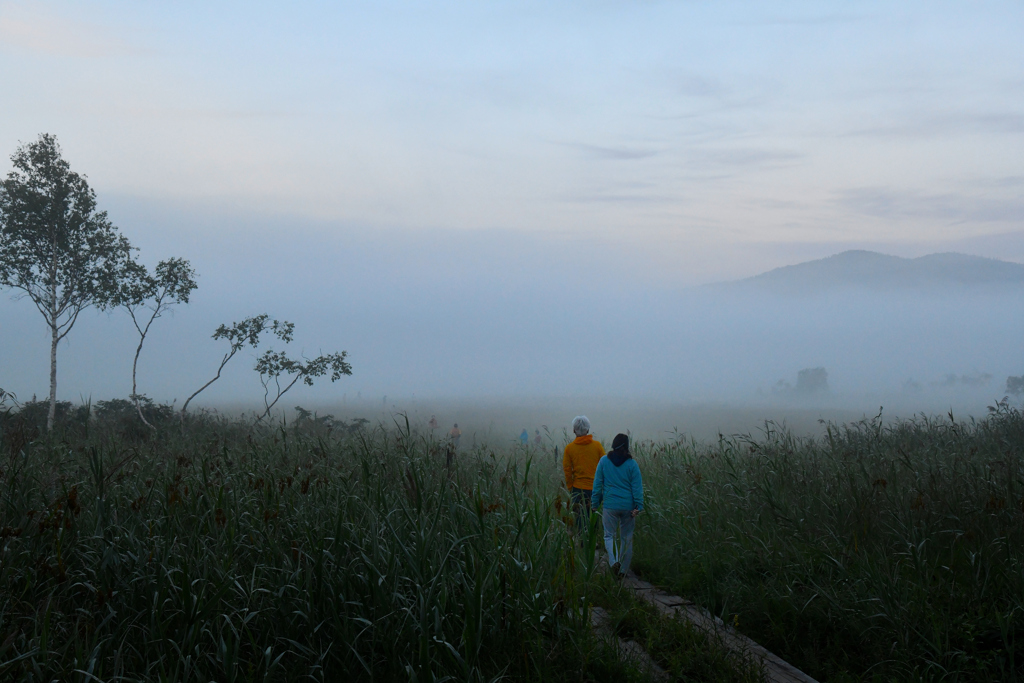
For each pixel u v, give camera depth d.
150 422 17.45
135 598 4.50
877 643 5.01
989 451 9.84
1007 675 4.52
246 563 4.96
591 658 4.63
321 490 6.00
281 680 4.12
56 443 8.85
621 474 7.29
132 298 22.70
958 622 5.04
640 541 8.01
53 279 21.69
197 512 5.47
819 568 6.29
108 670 3.99
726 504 7.95
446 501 5.75
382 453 7.39
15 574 4.55
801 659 5.09
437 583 4.73
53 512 5.06
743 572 6.47
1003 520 6.18
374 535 4.93
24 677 3.71
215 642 4.11
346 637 4.28
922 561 5.66
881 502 6.91
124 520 5.33
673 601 6.25
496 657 4.55
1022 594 5.19
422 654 4.01
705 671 4.68
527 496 6.76
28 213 21.88
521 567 4.99
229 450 8.50
